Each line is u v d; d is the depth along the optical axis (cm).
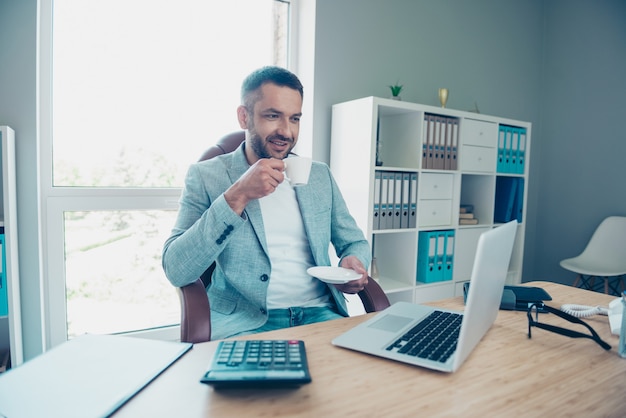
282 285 130
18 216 175
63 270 191
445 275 243
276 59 241
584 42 316
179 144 216
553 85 337
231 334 113
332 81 238
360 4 246
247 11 231
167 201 212
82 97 194
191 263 108
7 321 182
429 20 277
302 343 72
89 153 197
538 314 105
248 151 138
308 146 236
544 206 344
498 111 320
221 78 225
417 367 71
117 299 209
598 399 62
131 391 58
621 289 278
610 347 82
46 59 183
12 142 168
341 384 64
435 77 283
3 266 161
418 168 226
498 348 81
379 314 96
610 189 304
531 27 335
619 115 298
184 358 71
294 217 137
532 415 57
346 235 147
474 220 261
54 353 71
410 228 228
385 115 244
